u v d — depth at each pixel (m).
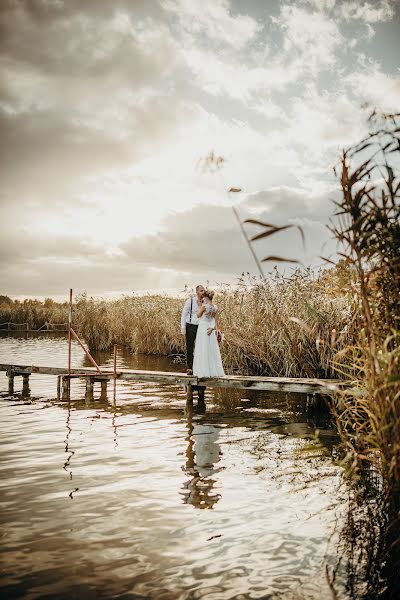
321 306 9.84
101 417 8.26
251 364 11.85
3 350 21.55
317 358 9.81
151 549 3.53
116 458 5.80
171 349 18.47
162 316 18.61
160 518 4.06
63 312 37.75
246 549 3.53
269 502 4.41
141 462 5.64
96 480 5.00
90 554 3.46
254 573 3.21
